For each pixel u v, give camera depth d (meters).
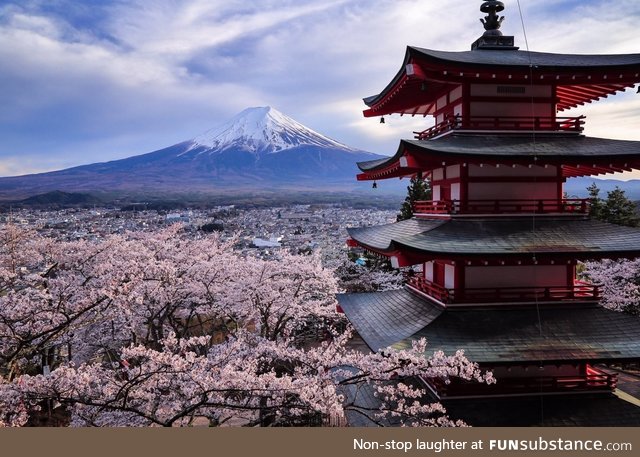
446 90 16.77
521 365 12.30
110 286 13.63
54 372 10.63
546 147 14.50
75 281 17.14
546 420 12.84
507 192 15.00
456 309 14.16
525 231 14.28
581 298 14.34
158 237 26.89
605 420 12.84
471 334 13.33
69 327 14.64
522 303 14.25
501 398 13.77
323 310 23.45
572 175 16.78
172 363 11.05
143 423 12.97
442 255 12.97
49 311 13.39
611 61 15.04
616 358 12.33
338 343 14.88
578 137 15.37
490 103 15.45
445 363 11.49
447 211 14.79
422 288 16.42
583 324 13.71
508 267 14.62
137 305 19.92
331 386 11.39
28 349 13.46
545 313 14.12
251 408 11.15
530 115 15.52
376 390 15.43
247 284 21.88
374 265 38.47
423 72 14.36
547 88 15.47
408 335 13.39
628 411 13.24
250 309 22.30
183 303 23.39
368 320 16.16
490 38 17.89
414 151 13.48
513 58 15.99
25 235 22.56
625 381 20.12
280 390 11.12
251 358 13.62
